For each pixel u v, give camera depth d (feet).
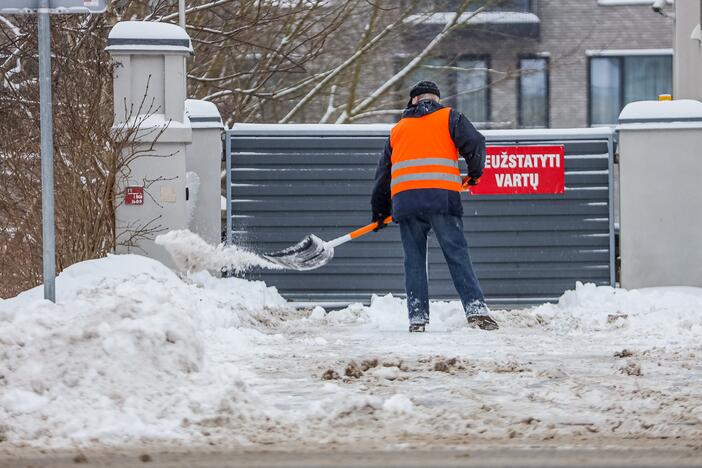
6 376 48.26
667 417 45.96
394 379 55.72
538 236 100.73
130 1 123.44
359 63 161.27
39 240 88.38
